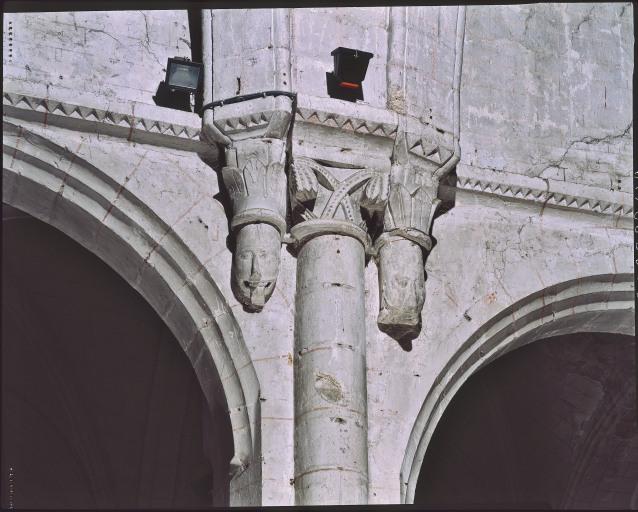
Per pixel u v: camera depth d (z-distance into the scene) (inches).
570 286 507.2
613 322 528.1
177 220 464.4
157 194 466.0
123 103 467.5
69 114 462.3
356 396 441.1
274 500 432.5
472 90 521.7
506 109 523.5
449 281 489.1
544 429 641.0
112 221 466.0
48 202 469.4
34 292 648.4
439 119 485.7
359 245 463.8
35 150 461.7
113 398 668.1
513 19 538.6
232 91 470.6
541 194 511.5
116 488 669.9
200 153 476.1
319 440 432.5
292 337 454.3
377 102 479.2
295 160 464.1
